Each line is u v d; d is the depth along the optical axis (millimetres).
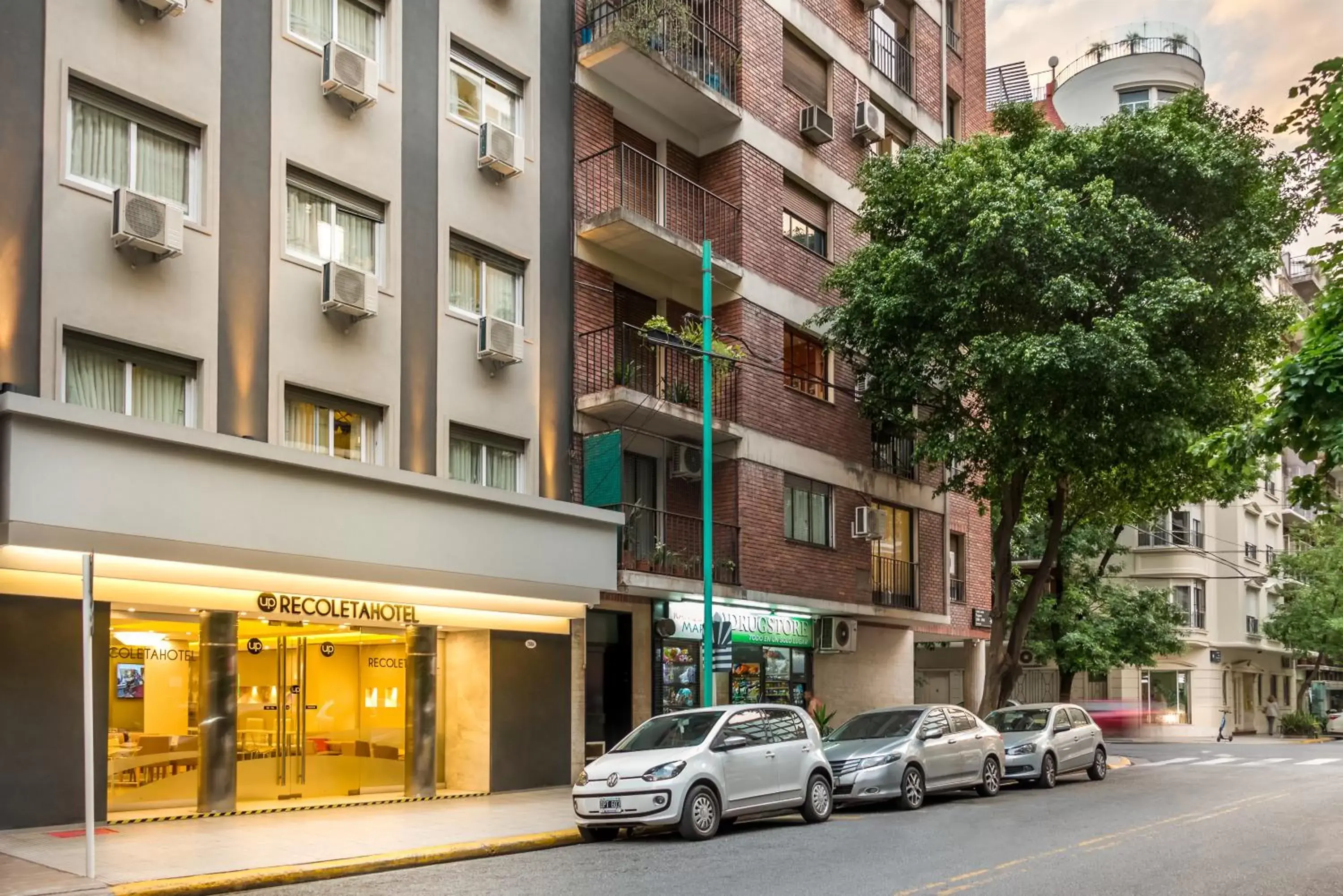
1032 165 21062
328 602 15016
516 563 16797
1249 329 20188
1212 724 46781
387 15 16922
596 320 19812
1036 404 20234
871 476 25047
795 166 23672
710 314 17984
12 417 11320
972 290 20281
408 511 15375
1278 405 9602
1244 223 20141
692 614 20891
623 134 21234
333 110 15977
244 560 13352
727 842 12742
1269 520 54375
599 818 12898
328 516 14359
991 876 10281
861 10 26422
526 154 18844
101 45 13438
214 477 13148
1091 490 25688
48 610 12383
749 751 13852
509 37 18766
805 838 13016
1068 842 12492
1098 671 38688
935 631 27969
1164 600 39656
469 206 17781
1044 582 24406
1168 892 9578
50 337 12633
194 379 14125
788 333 23344
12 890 9219
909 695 27047
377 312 16109
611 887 9875
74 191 13031
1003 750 18719
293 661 15781
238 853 11164
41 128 12812
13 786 11977
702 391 20531
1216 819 14781
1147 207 20625
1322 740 46594
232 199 14625
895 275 21500
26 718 12109
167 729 14016
